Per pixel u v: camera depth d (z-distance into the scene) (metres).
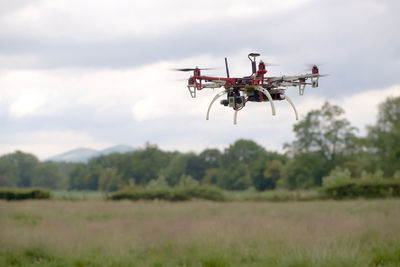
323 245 24.34
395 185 91.31
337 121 155.75
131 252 26.91
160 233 32.31
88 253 25.81
